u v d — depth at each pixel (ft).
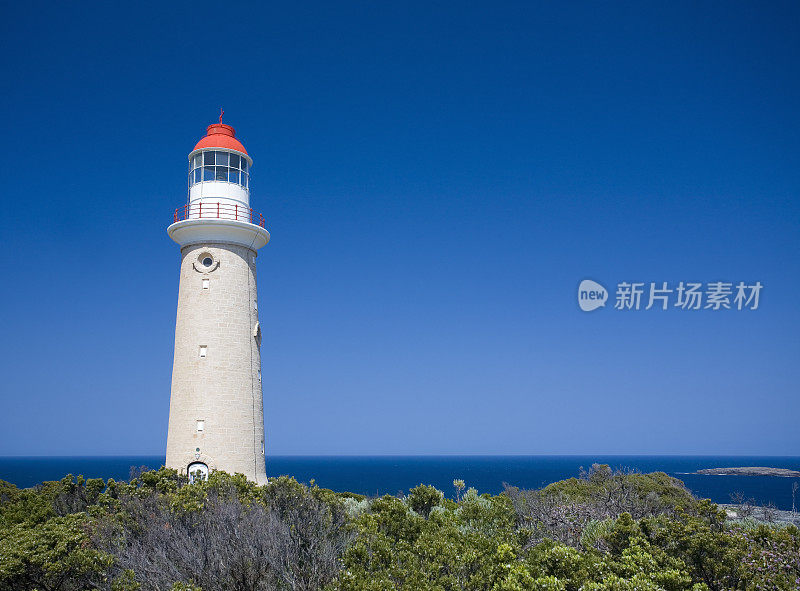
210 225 108.47
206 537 51.13
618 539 51.19
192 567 45.73
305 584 44.11
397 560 44.34
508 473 618.85
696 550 45.70
